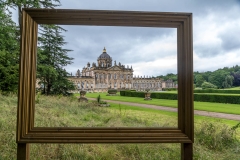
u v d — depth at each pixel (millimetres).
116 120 5391
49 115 4965
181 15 1910
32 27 1879
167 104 10609
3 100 6703
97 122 5129
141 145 3359
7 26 9734
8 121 3930
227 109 9469
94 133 1851
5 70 8906
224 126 4410
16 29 10219
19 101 1768
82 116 5902
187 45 1911
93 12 1886
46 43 9953
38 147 2975
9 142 3021
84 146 3148
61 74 10469
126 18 1915
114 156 3012
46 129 1832
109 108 8328
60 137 1812
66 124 4297
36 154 2791
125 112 7023
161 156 3012
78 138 1823
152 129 1899
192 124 1870
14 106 5656
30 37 1851
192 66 1894
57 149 2967
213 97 13773
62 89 10359
